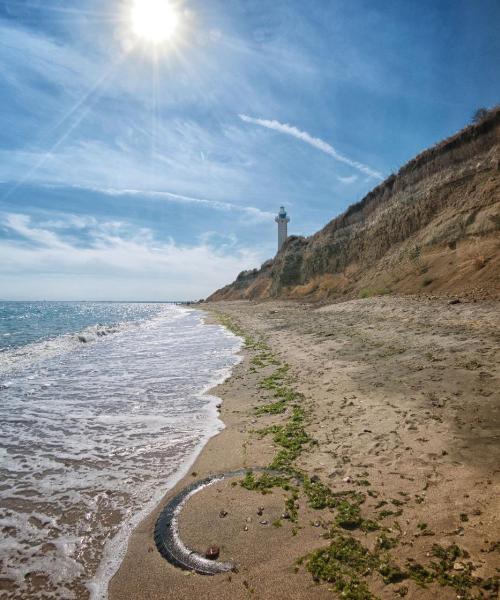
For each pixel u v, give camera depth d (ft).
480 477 12.59
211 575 9.80
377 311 56.54
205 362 42.60
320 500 12.67
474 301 43.96
